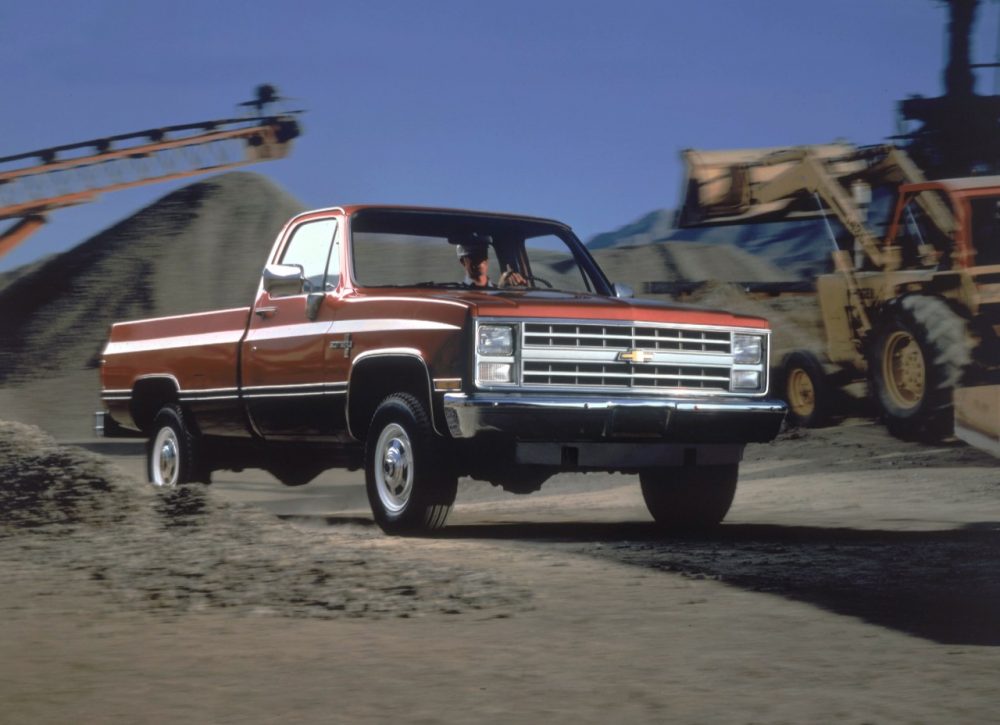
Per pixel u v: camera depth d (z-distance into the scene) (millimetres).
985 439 15711
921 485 12211
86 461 9117
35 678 4223
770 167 20703
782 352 22703
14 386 87250
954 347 16125
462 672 4277
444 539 8070
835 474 13672
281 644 4773
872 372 17203
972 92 22156
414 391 8336
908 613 5371
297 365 8930
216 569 6438
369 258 8867
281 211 109750
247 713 3746
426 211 9203
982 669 4266
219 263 102875
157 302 97688
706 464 8305
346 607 5508
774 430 8391
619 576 6398
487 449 7957
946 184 16797
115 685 4117
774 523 9695
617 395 7969
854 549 7484
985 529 8922
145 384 10727
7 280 104938
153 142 64188
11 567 6629
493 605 5551
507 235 9391
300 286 9062
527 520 10258
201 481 10312
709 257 93875
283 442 9508
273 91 65625
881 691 3961
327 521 10070
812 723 3598
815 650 4609
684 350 8219
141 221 108750
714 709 3762
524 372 7801
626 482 15516
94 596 5832
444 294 8164
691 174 21078
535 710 3760
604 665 4375
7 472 8875
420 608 5473
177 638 4906
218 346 9773
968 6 21297
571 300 8070
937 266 17562
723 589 6008
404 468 8234
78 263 105500
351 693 3986
